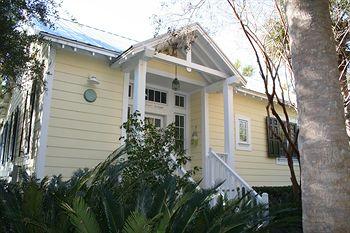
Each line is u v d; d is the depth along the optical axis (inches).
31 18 271.9
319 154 113.1
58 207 127.9
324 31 124.0
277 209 161.6
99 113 310.2
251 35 270.8
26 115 356.5
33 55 282.5
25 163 326.3
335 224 106.7
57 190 141.9
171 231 112.1
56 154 282.2
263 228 150.6
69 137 291.0
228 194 271.1
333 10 293.9
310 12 125.9
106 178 162.7
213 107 403.2
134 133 239.8
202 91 397.4
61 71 295.9
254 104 466.9
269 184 458.3
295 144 249.6
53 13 281.3
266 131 472.4
